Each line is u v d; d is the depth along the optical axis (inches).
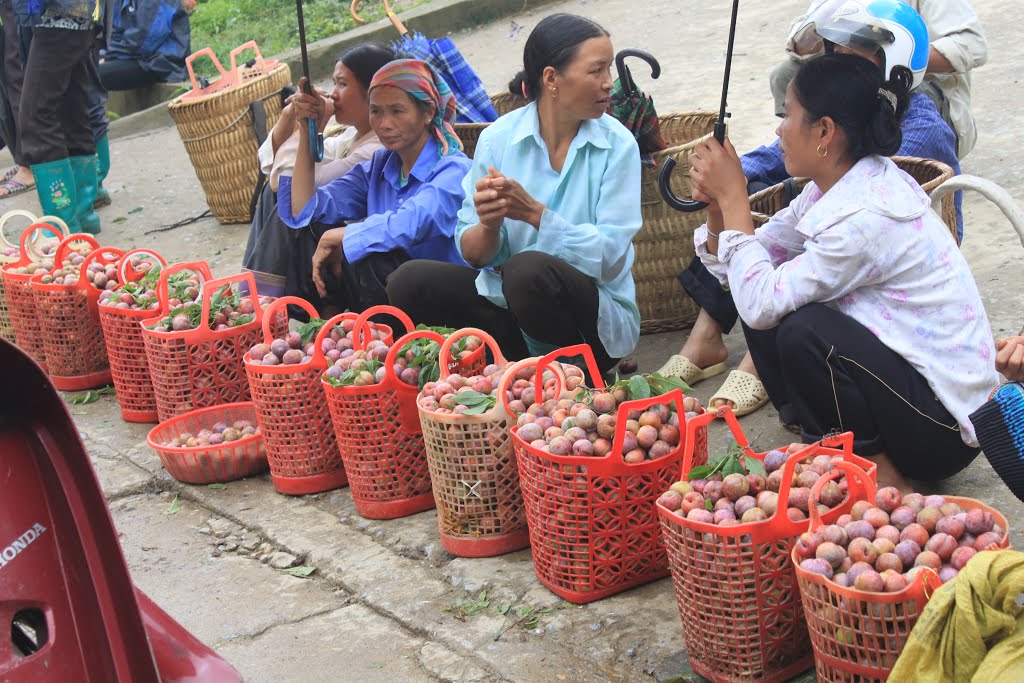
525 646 113.7
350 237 167.8
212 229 286.2
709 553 97.7
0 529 80.8
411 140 169.6
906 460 123.4
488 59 374.9
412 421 138.5
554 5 422.6
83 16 265.4
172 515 154.2
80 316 194.7
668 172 134.8
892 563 88.3
